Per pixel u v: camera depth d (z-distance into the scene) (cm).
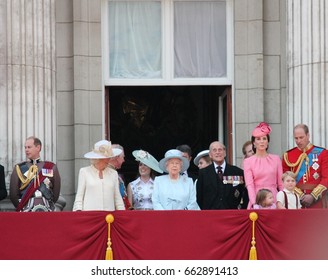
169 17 7569
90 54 7388
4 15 6744
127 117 8169
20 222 5778
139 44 7569
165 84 7550
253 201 6062
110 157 6053
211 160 6500
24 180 6181
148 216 5778
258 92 7394
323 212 5756
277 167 6178
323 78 6881
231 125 7475
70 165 7338
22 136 6706
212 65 7562
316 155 6328
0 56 6719
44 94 6800
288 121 7044
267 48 7444
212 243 5762
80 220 5775
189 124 8188
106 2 7512
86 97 7362
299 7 6962
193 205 6138
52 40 6900
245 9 7462
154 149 8188
